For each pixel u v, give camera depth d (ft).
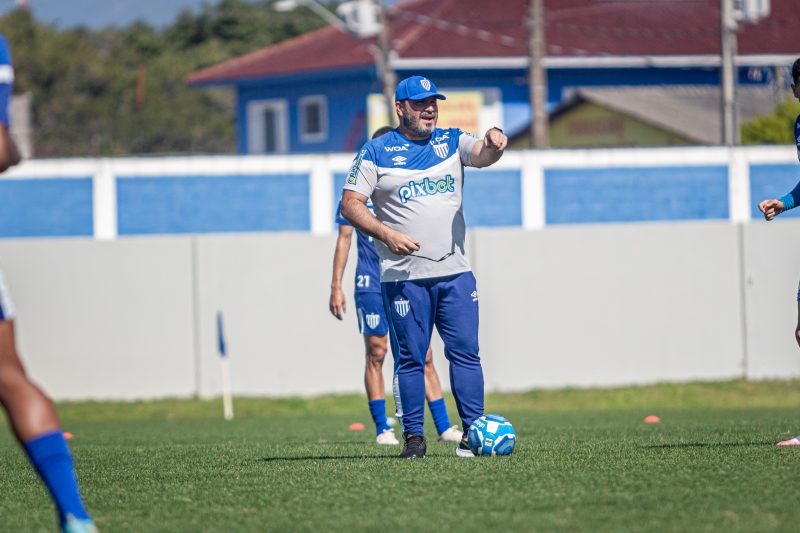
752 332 231.50
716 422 140.15
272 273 220.84
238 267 220.84
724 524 54.29
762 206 85.30
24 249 218.38
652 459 77.77
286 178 313.12
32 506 65.72
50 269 218.79
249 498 65.72
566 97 501.15
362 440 118.11
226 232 312.09
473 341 83.56
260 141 559.79
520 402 217.77
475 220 311.27
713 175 317.01
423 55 478.18
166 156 310.65
